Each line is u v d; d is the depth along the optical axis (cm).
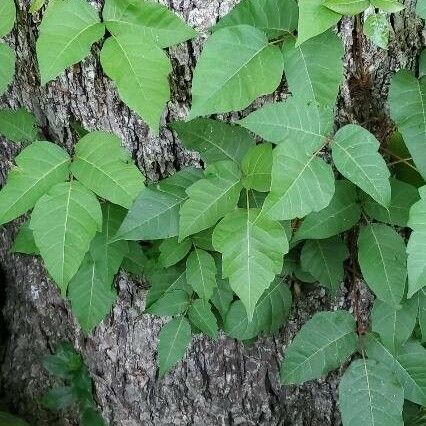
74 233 76
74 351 106
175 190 81
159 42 73
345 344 85
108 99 85
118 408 107
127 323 100
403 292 79
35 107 88
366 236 80
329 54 73
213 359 100
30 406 112
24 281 106
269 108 74
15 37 85
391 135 83
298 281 93
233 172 77
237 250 76
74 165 77
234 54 73
